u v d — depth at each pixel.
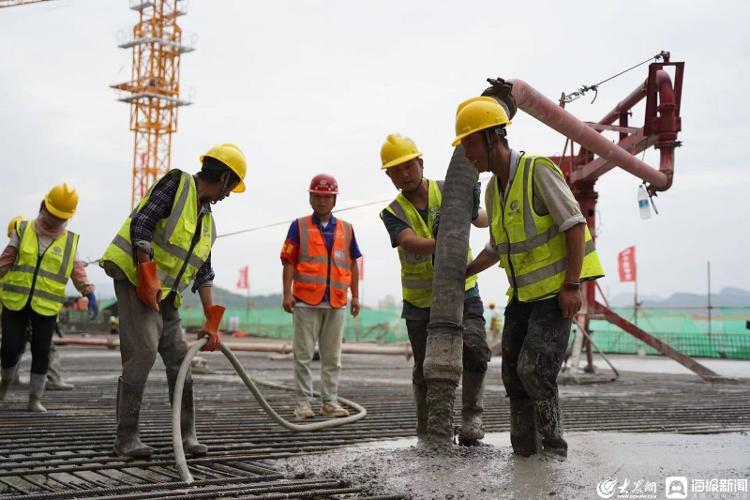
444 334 3.92
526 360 3.67
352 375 11.39
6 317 6.12
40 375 6.05
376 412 6.30
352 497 3.16
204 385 8.90
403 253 4.45
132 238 3.87
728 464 3.64
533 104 6.52
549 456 3.75
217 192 4.07
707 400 7.43
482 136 3.75
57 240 6.21
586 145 7.67
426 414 4.37
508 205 3.77
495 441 4.74
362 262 29.34
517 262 3.76
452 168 4.11
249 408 6.41
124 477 3.64
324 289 6.08
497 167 3.79
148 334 3.99
